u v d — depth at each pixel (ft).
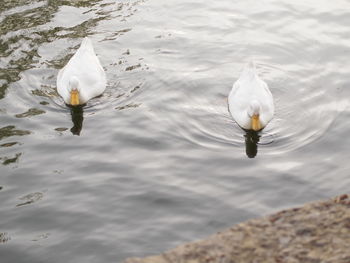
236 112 41.93
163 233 32.14
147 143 39.11
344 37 50.01
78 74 44.45
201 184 35.65
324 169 36.63
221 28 51.39
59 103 43.42
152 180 35.91
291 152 38.40
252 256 24.02
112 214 33.55
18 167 37.09
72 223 32.94
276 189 35.19
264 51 48.75
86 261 30.53
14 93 44.06
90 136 39.93
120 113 42.09
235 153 38.42
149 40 49.88
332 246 24.16
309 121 41.22
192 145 39.01
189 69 46.65
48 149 38.73
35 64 47.14
